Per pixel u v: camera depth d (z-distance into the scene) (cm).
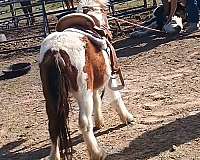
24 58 1006
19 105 693
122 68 784
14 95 756
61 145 408
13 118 634
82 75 421
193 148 448
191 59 763
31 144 530
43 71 415
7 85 825
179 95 607
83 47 429
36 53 1034
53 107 409
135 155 454
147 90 650
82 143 507
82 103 426
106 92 541
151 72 735
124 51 901
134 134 506
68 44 422
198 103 568
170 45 874
